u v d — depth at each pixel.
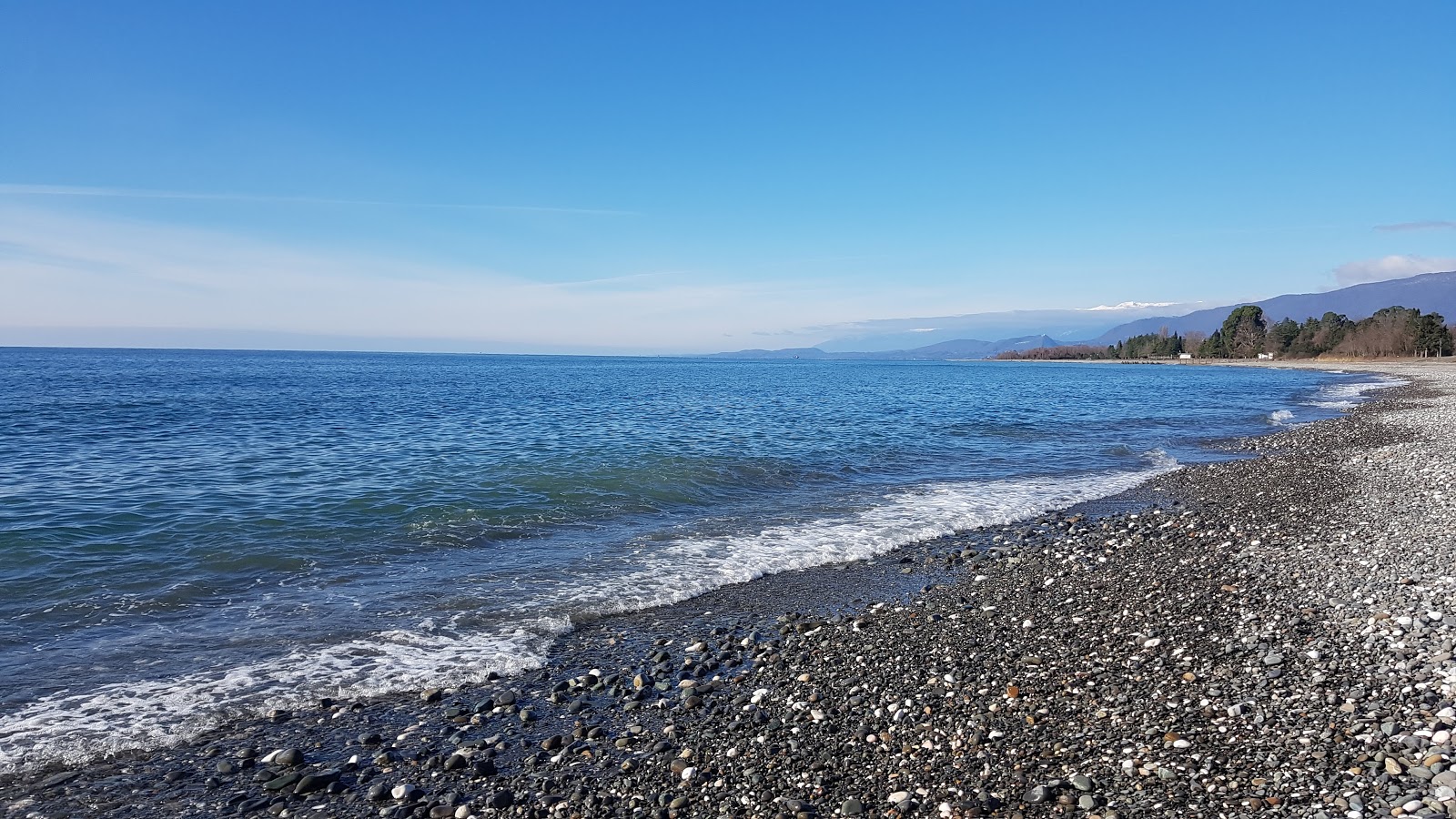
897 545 14.29
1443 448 23.38
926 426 35.41
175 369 93.88
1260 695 6.74
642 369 148.38
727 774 6.05
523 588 11.45
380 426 32.12
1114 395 62.12
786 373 124.38
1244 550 12.65
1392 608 8.70
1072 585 11.29
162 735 6.91
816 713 7.13
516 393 57.28
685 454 23.86
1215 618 9.14
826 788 5.79
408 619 10.07
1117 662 7.98
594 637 9.57
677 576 12.13
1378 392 58.75
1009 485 20.64
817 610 10.62
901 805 5.46
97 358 160.75
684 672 8.34
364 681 8.16
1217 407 49.47
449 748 6.69
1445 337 116.19
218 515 15.16
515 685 8.11
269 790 6.02
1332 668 7.17
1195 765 5.65
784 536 14.80
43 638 9.15
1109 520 16.14
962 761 6.07
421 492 17.56
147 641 9.16
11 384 58.50
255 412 37.97
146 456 22.78
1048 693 7.30
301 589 11.20
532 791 5.95
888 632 9.50
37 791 6.02
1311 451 25.81
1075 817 5.17
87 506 15.70
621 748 6.61
